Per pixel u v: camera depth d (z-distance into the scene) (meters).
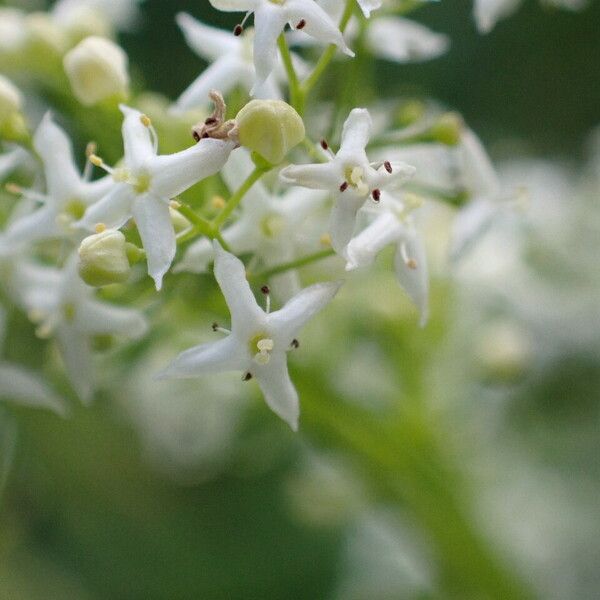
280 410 0.07
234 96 0.07
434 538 0.08
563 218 0.09
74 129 0.08
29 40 0.07
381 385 0.08
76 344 0.07
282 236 0.07
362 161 0.07
